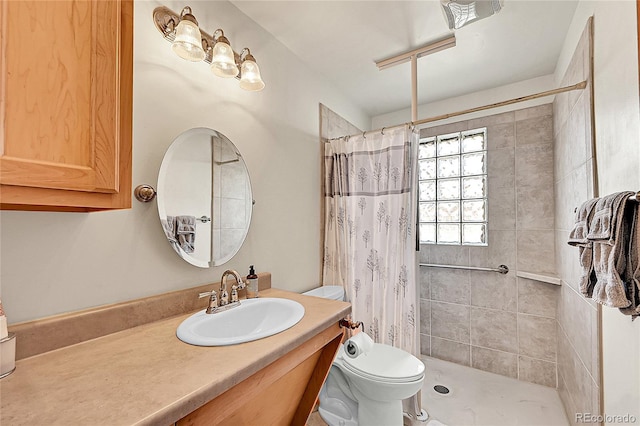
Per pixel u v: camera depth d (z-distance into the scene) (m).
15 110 0.58
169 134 1.17
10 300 0.78
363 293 1.97
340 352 1.61
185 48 1.13
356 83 2.37
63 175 0.63
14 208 0.78
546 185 2.16
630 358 0.96
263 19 1.59
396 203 1.87
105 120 0.70
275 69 1.75
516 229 2.26
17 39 0.58
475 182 2.49
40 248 0.83
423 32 1.72
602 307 1.21
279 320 1.17
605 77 1.16
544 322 2.12
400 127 1.88
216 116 1.37
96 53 0.69
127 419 0.51
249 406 0.93
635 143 0.90
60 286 0.87
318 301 1.31
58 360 0.75
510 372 2.24
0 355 0.66
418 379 1.38
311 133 2.08
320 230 2.15
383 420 1.42
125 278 1.02
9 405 0.56
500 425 1.68
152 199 1.10
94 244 0.94
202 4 1.32
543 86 2.21
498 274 2.32
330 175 2.19
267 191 1.66
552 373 2.09
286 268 1.80
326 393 1.63
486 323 2.35
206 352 0.79
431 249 2.62
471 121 2.50
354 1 1.46
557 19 1.59
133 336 0.91
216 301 1.12
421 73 2.20
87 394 0.59
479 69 2.13
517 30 1.69
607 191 1.16
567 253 1.76
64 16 0.65
